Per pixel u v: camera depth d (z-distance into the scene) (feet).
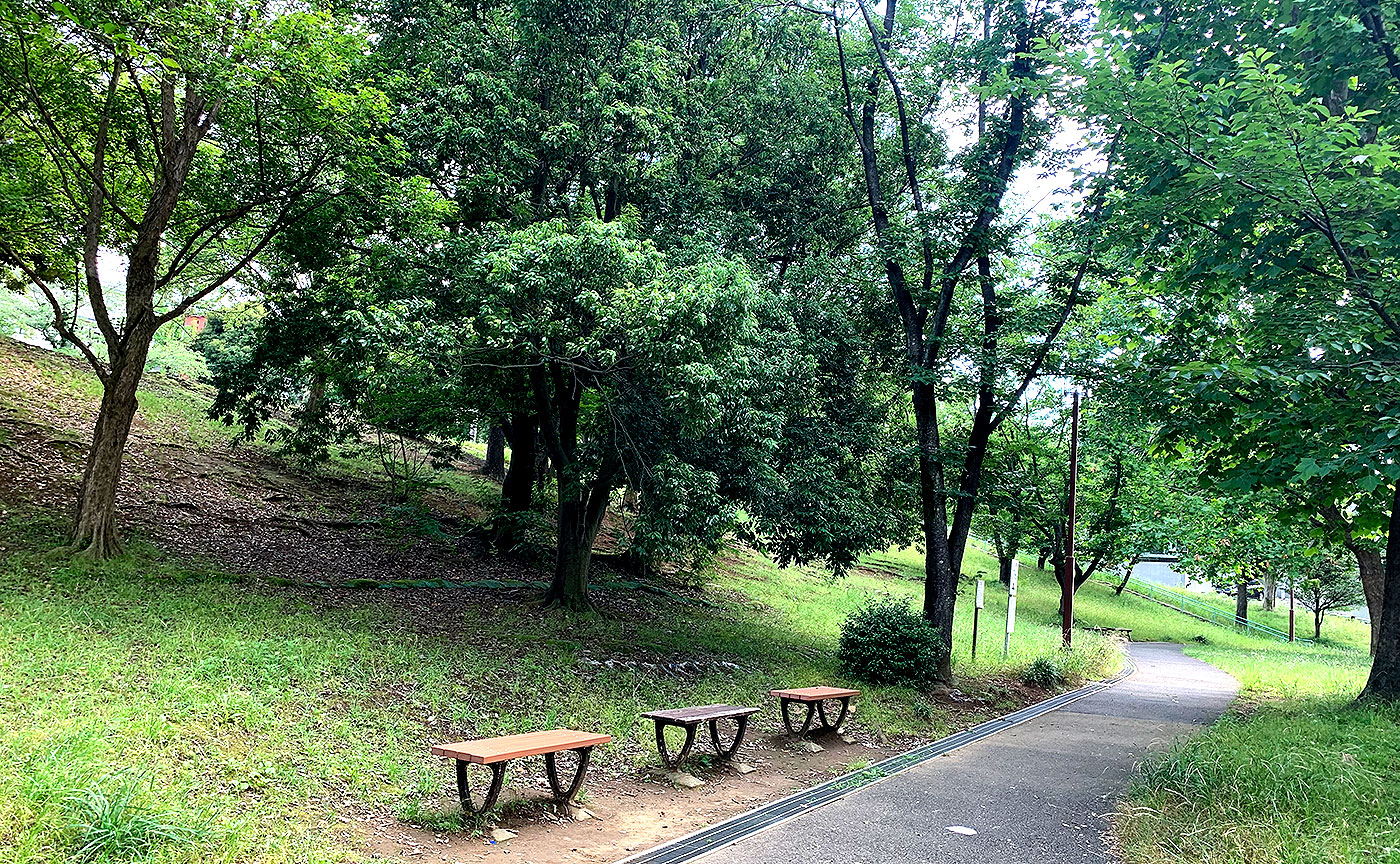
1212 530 85.56
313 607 35.73
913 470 49.29
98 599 29.66
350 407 51.21
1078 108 29.37
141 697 20.39
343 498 58.80
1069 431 85.51
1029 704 41.96
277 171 37.14
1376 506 37.24
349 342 33.35
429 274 38.50
